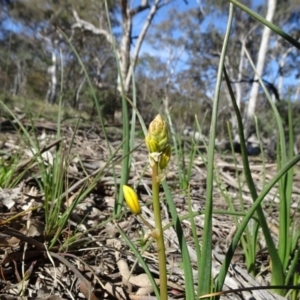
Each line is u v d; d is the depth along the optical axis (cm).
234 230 39
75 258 28
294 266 28
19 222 31
